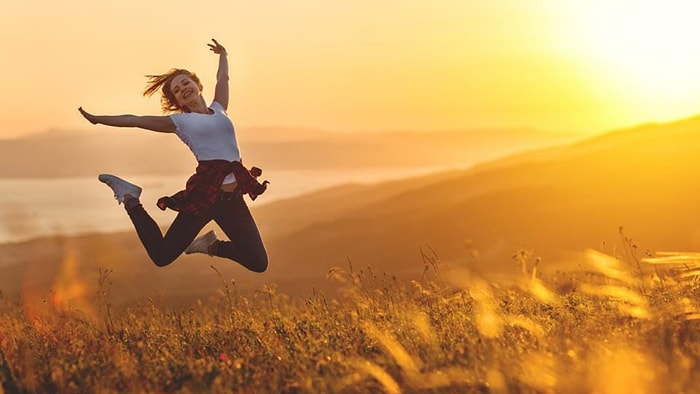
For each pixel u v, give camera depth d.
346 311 10.43
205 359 7.98
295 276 64.69
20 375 7.47
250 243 9.39
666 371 6.74
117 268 77.25
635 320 8.34
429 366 7.16
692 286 10.13
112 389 7.00
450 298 10.38
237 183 9.24
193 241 9.62
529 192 84.19
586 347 7.61
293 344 8.52
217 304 12.48
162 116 9.30
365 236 86.12
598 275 11.20
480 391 6.72
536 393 6.61
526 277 10.82
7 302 12.59
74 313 11.04
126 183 9.46
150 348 8.91
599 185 82.88
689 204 69.62
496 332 8.09
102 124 9.17
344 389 6.77
